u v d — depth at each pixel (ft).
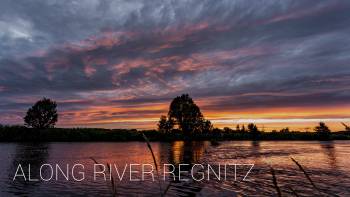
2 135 569.23
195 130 643.45
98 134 642.63
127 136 645.51
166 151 311.06
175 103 641.81
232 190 109.70
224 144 482.69
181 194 102.68
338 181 129.80
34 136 589.32
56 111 617.62
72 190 108.68
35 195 100.53
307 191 107.65
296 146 419.74
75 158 232.73
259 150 323.57
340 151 313.73
